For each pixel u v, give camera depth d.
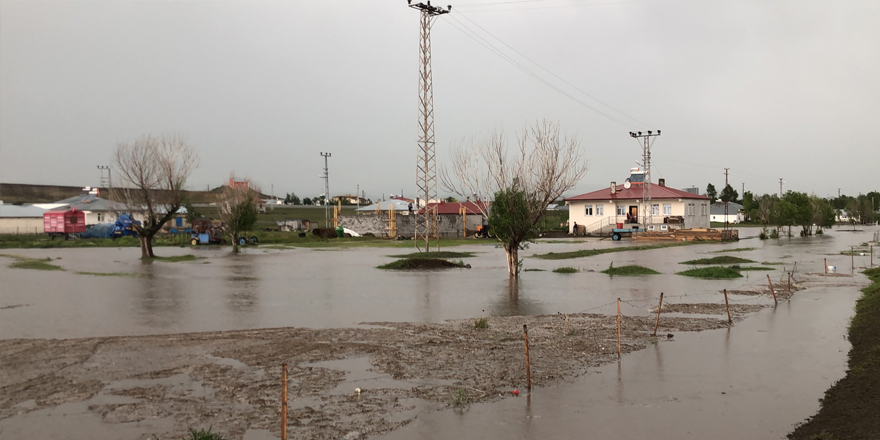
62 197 117.12
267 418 7.29
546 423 7.35
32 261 31.94
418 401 8.12
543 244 49.62
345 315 15.42
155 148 36.62
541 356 10.76
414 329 13.33
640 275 25.44
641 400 8.30
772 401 8.29
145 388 8.43
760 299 18.23
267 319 14.73
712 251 40.38
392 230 63.09
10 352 10.57
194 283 22.39
